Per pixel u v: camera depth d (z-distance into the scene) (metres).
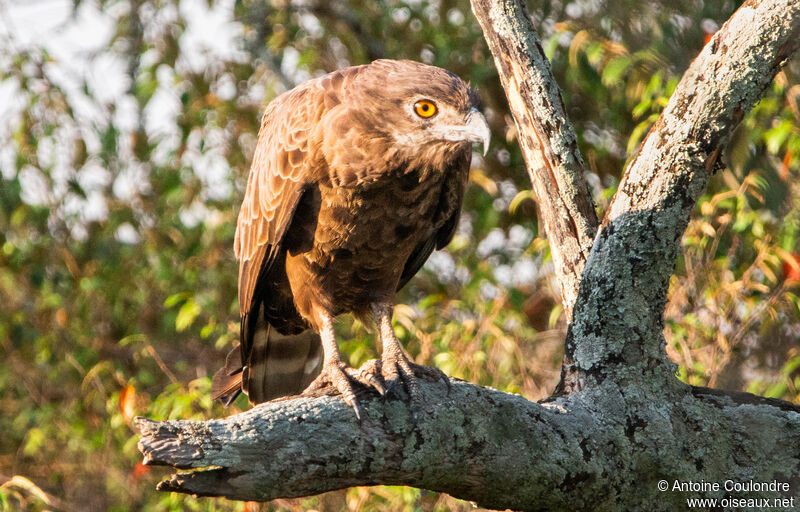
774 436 6.38
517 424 5.99
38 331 14.72
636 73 11.78
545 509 6.16
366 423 5.68
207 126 14.48
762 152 10.84
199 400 11.42
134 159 15.12
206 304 13.49
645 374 6.46
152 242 14.59
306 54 14.04
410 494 10.28
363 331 12.08
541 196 7.41
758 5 6.11
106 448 12.98
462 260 13.61
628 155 10.88
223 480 5.27
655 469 6.23
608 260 6.59
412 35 15.02
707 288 10.20
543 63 7.33
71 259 14.66
